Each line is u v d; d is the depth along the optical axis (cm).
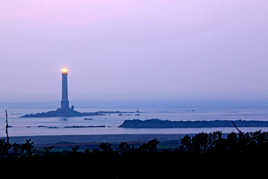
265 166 12531
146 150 16625
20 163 14250
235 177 11725
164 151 16100
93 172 12925
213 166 12850
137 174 12638
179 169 12912
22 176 12619
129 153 15312
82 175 12638
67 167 13475
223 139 15725
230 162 12975
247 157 13325
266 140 15300
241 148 14112
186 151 15800
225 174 12038
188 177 12100
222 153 13950
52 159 14775
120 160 14300
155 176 12369
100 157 14712
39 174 12850
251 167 12488
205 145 16688
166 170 12850
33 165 13862
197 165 13138
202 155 14450
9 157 15538
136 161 13988
